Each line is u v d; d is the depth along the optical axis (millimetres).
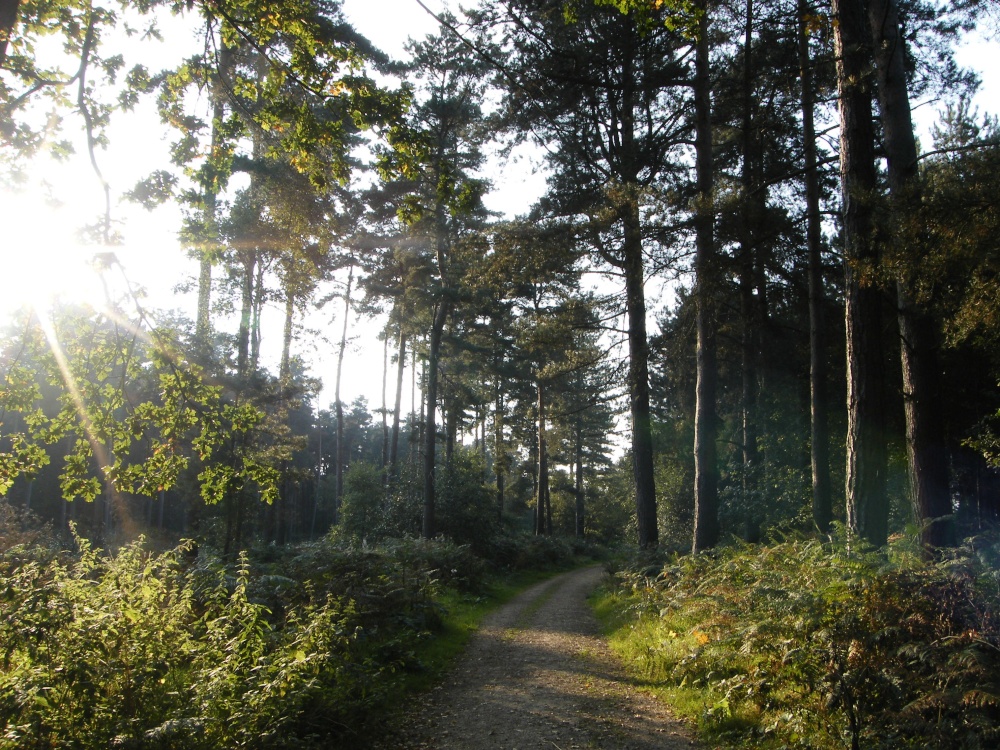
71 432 7723
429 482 28531
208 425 8078
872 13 10508
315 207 10562
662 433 36594
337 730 6637
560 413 22422
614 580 18672
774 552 9094
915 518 10555
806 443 22781
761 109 19609
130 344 7648
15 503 37688
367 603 11523
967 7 13352
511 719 7660
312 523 60906
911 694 5574
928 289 9547
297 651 6523
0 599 5477
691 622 9781
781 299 23156
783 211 18281
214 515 24688
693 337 20844
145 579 7012
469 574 20891
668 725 7238
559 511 60812
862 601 6387
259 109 8641
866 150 10117
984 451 13852
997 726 4836
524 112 19438
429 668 9930
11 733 4527
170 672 5961
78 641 5449
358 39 13156
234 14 7719
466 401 35000
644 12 7703
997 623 5590
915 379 10836
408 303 29328
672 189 15133
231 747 5430
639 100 20359
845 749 5594
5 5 6340
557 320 19406
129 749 4859
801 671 6340
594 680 9414
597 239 15984
